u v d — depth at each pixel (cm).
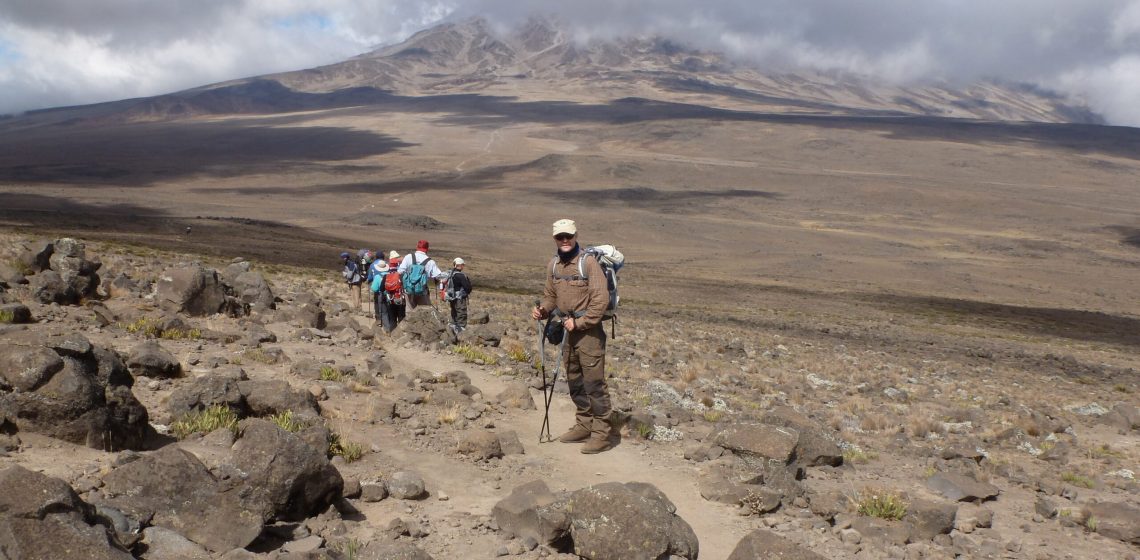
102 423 618
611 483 598
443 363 1300
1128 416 1769
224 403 752
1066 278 15212
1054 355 4466
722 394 1464
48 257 1492
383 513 608
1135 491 1029
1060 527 775
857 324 5681
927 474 950
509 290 6688
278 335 1316
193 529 488
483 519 613
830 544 637
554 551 571
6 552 383
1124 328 8881
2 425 598
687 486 755
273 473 539
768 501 706
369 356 1245
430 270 1650
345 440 748
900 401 1820
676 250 16500
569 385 882
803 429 967
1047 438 1439
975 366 3403
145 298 1450
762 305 7850
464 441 786
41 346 632
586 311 838
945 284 13650
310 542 511
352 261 2148
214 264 4581
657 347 2197
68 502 419
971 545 679
